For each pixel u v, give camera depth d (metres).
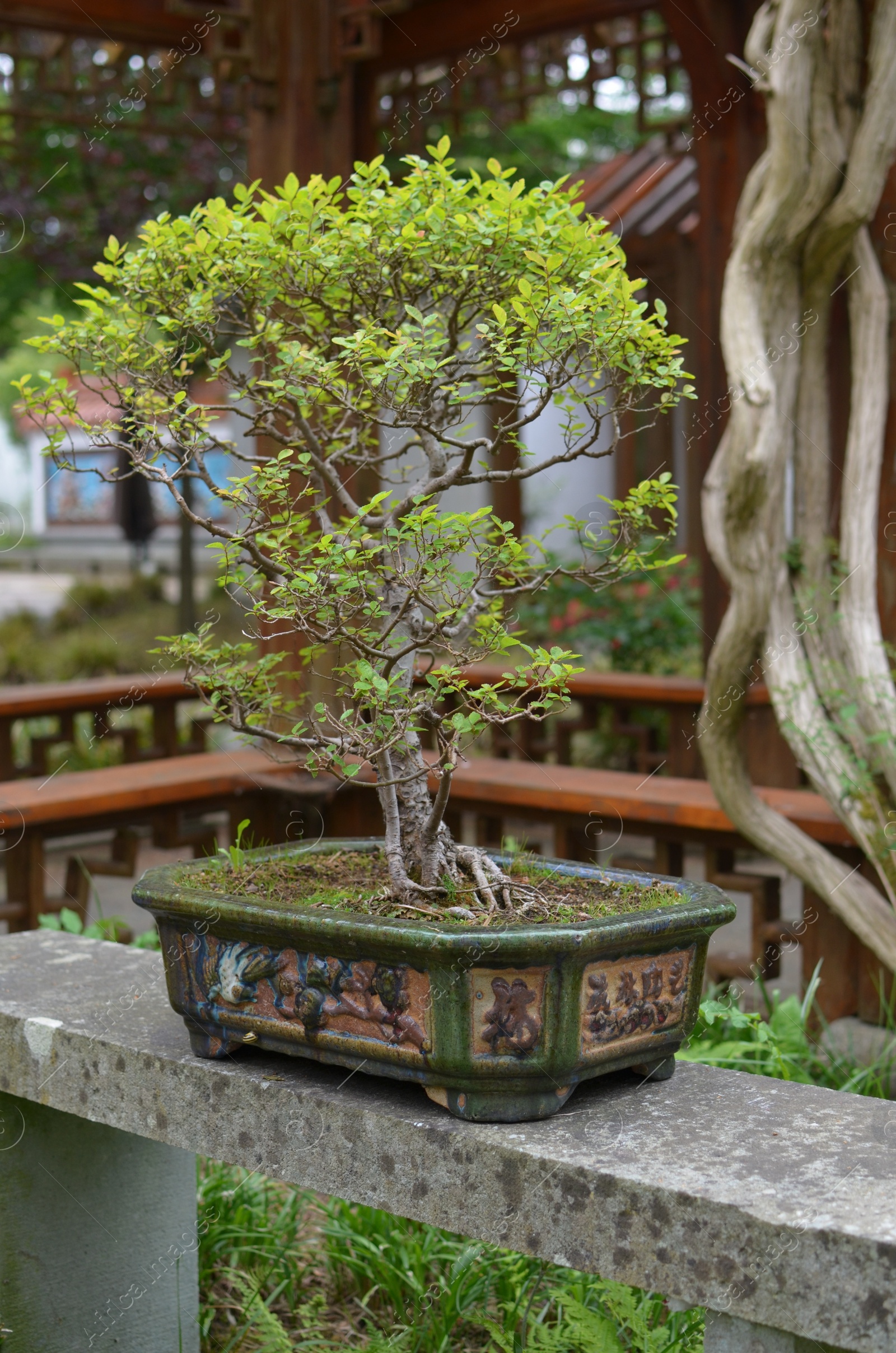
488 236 1.65
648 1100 1.60
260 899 1.63
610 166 9.72
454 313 1.75
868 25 3.02
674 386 1.63
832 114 3.01
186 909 1.64
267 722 1.93
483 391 1.66
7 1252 2.03
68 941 2.41
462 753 1.54
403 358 1.53
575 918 1.60
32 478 17.72
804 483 3.22
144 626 10.81
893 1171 1.38
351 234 1.66
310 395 1.68
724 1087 1.65
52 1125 2.06
